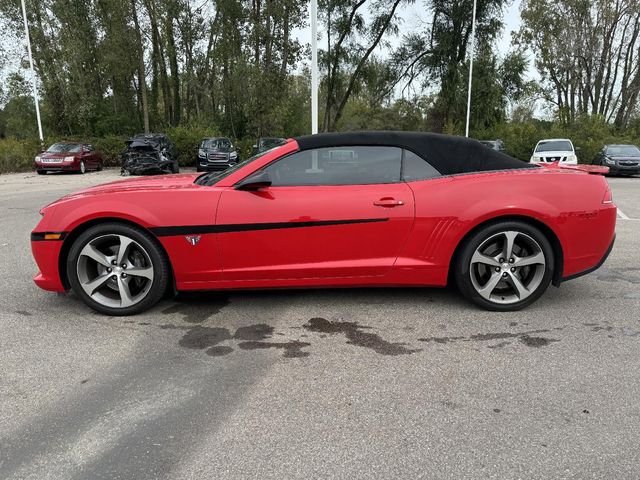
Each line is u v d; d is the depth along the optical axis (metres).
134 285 4.06
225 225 3.72
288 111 25.92
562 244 3.86
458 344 3.37
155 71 35.19
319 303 4.19
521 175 3.88
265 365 3.07
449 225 3.78
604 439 2.28
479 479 2.02
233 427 2.40
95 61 30.23
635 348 3.27
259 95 23.97
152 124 35.62
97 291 3.90
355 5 29.80
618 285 4.66
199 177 4.55
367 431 2.36
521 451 2.20
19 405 2.61
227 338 3.49
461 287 3.93
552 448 2.22
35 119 33.84
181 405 2.60
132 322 3.79
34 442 2.29
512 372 2.95
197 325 3.73
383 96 33.00
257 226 3.73
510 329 3.61
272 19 23.52
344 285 3.90
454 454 2.18
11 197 12.11
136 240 3.76
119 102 34.69
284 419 2.47
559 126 29.52
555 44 36.22
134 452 2.21
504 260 3.89
